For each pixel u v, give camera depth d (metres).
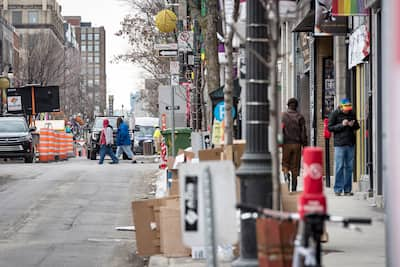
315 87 48.53
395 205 10.45
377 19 32.81
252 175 16.12
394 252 10.55
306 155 12.00
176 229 22.50
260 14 16.25
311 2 40.72
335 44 44.47
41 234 28.88
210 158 22.53
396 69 10.37
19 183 47.88
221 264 21.11
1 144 76.50
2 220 32.41
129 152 72.50
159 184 44.28
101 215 33.75
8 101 100.69
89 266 22.94
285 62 62.66
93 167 62.53
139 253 23.06
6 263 23.36
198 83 60.56
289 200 20.95
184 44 66.56
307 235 11.27
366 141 37.25
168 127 54.88
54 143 89.56
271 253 12.45
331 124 36.41
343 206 32.00
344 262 20.78
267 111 16.36
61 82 177.88
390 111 10.62
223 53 40.03
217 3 35.84
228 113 21.78
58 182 48.34
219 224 14.00
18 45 199.88
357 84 40.31
